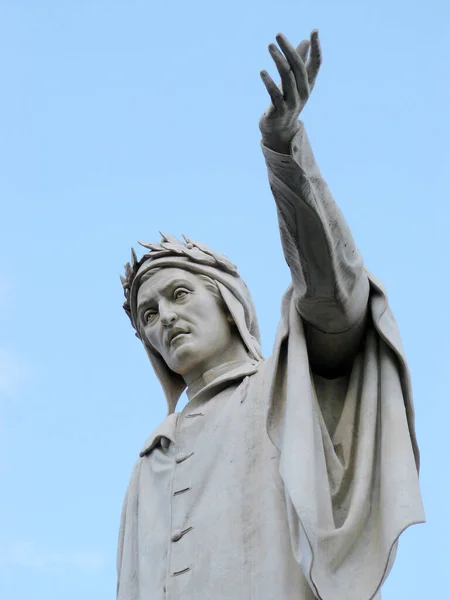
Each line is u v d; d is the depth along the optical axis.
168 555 25.03
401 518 23.16
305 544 23.25
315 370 25.30
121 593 25.83
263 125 23.73
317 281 24.27
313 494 23.31
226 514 24.83
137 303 28.45
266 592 23.91
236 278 28.59
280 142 23.73
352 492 24.02
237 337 28.06
